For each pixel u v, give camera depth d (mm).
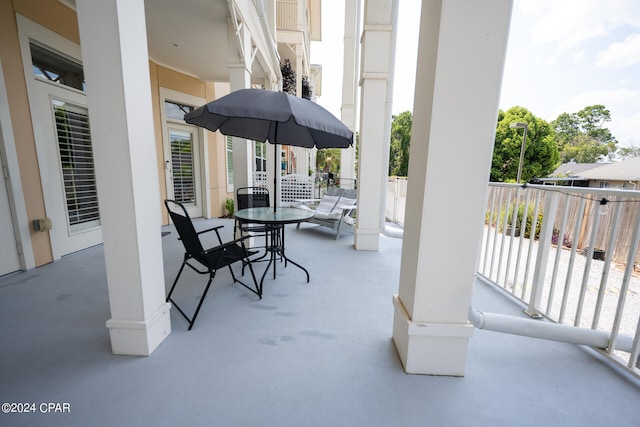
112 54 1392
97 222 3891
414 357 1551
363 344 1823
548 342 1869
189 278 2857
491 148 1361
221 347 1763
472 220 1424
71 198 3475
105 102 1438
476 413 1322
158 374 1523
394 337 1832
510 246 2555
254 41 4051
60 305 2248
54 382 1452
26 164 2914
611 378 1560
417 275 1483
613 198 2412
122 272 1594
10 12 2709
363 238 3951
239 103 2191
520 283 3277
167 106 5418
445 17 1256
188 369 1565
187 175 5941
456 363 1546
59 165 3295
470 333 1500
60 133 3309
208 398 1375
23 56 2832
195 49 4387
